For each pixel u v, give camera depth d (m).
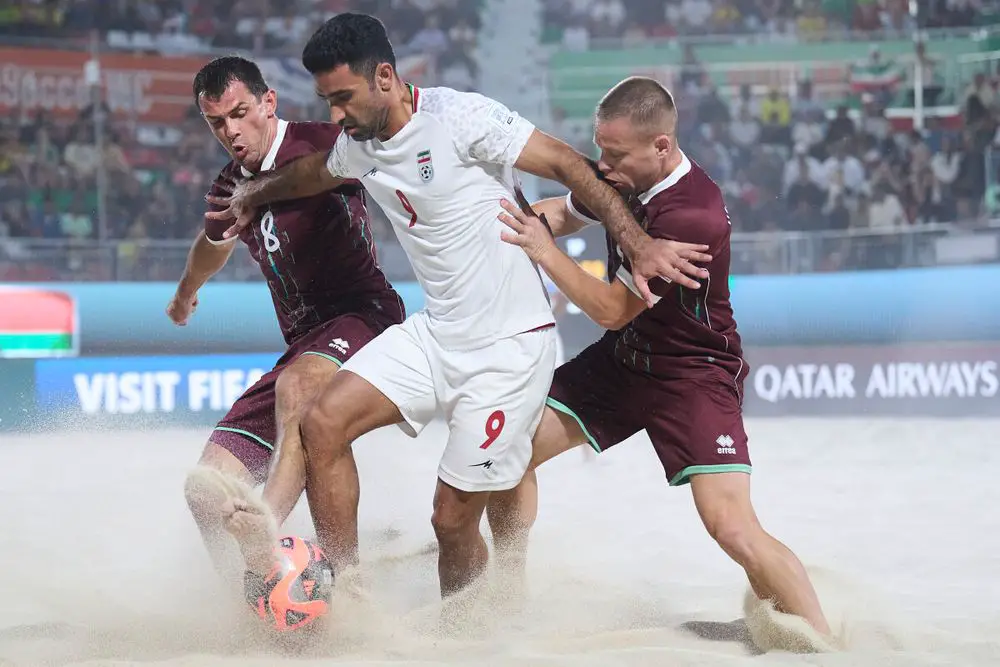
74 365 31.66
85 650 8.93
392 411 9.61
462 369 9.50
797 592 8.93
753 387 33.88
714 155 40.53
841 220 39.19
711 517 9.42
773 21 46.34
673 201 9.34
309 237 10.84
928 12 44.75
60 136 36.56
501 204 9.45
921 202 38.38
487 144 9.23
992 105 38.00
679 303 9.70
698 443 9.66
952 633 9.55
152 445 27.53
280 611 8.65
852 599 10.25
